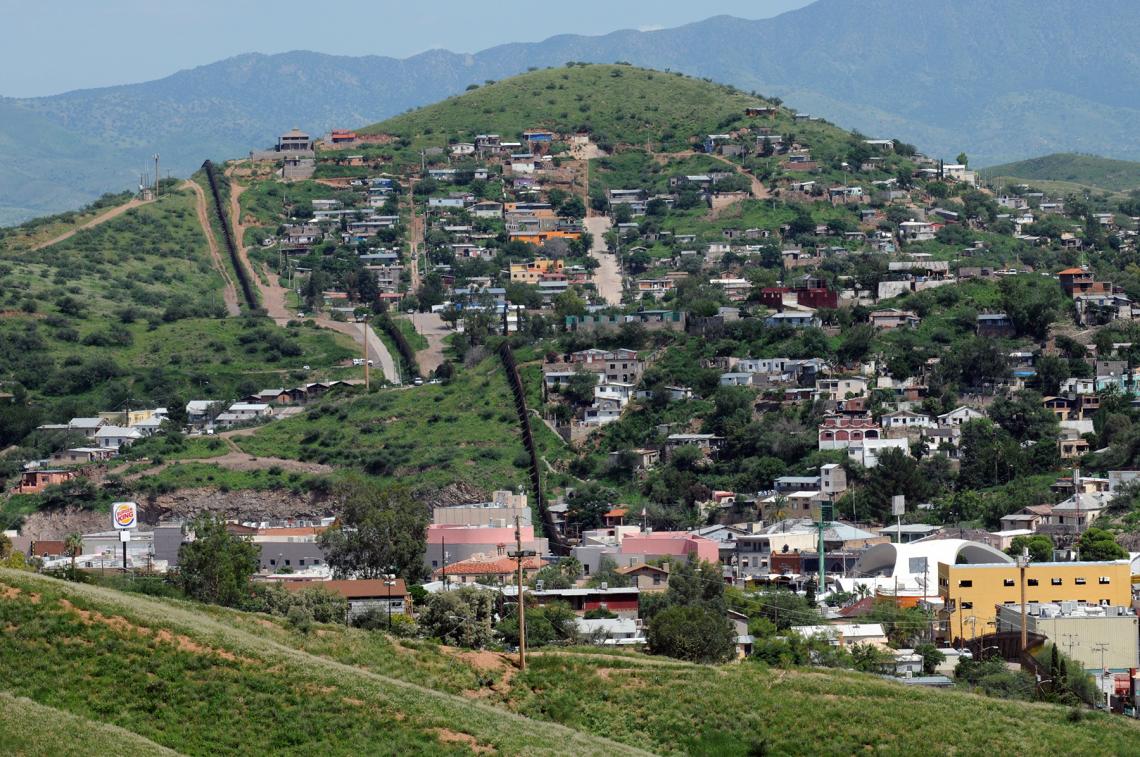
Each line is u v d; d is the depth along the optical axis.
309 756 199.75
